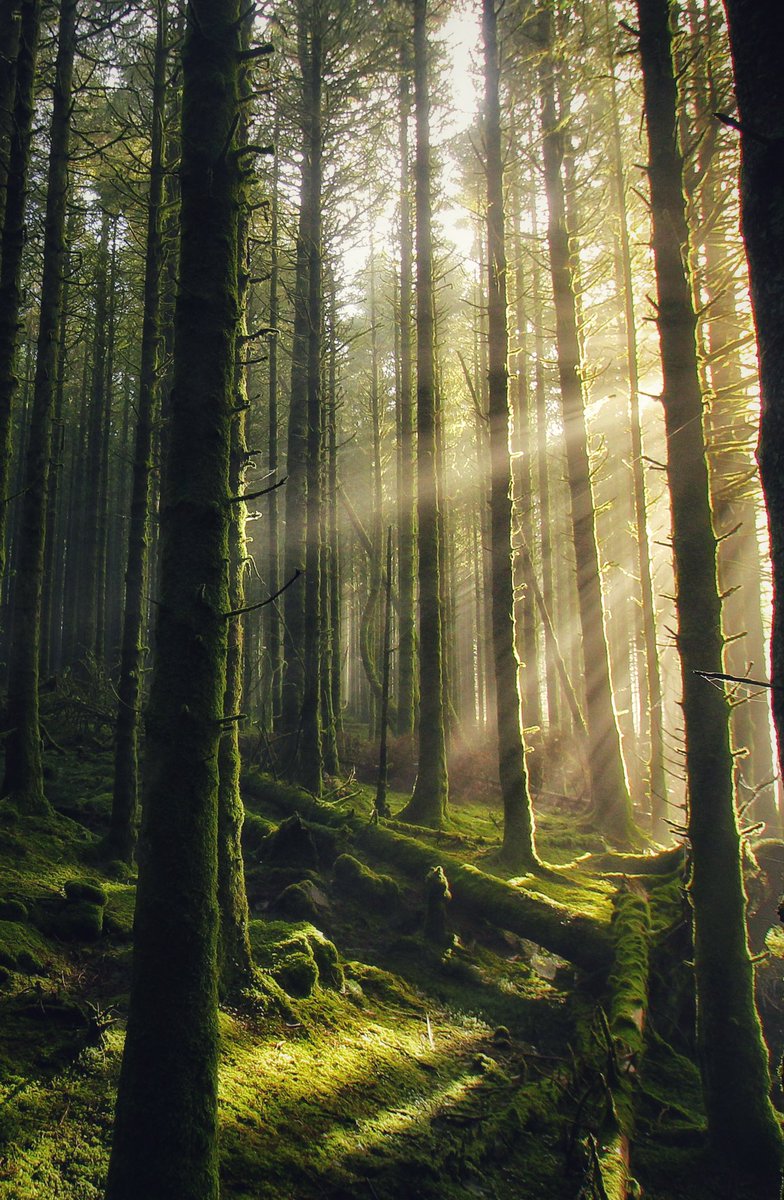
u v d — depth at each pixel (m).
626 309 13.83
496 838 10.52
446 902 7.39
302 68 12.80
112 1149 2.90
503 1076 5.26
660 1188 4.50
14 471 25.25
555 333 13.96
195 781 3.15
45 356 8.50
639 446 13.60
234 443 5.50
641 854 10.92
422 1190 3.84
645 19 5.66
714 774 5.07
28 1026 4.20
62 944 5.21
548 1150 4.53
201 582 3.31
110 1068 3.98
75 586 23.48
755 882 8.62
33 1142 3.38
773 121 2.49
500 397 10.44
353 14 12.84
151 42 9.25
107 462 20.89
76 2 8.82
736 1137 4.71
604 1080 4.75
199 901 3.08
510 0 12.98
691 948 7.29
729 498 10.38
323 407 14.20
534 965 7.34
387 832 9.04
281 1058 4.61
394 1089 4.70
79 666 17.33
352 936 7.04
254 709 21.75
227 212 3.63
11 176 7.23
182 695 3.20
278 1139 3.87
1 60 8.92
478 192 16.17
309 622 11.47
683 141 7.16
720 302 11.98
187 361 3.48
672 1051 6.32
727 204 8.76
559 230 13.77
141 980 2.99
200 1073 2.96
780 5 2.47
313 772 11.02
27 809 7.51
